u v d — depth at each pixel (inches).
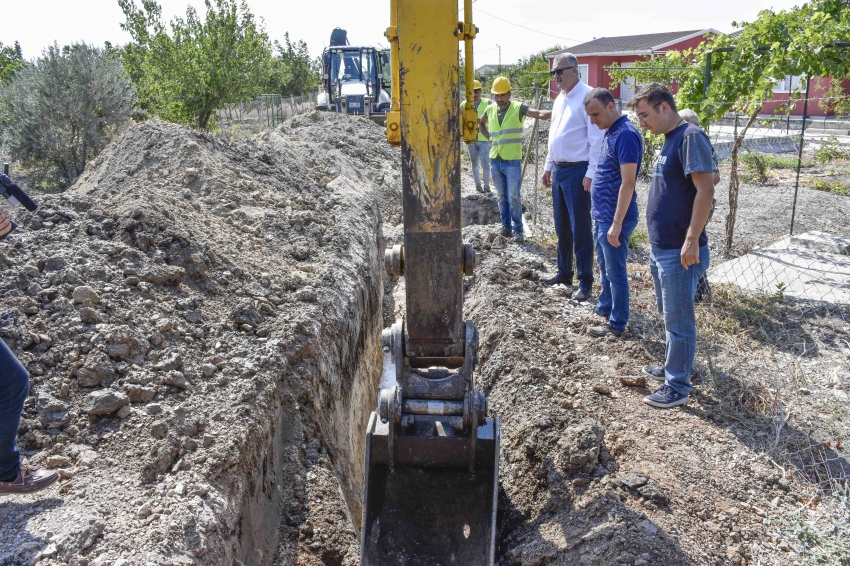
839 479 144.4
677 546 123.1
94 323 157.2
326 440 181.9
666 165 159.3
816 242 305.6
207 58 888.9
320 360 193.5
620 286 212.5
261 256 229.6
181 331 170.2
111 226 192.9
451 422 137.2
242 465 139.0
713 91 313.0
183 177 268.4
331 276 232.4
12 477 115.9
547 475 150.6
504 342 208.5
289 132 530.3
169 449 132.9
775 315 230.2
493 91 323.0
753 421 166.6
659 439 157.8
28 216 185.9
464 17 125.3
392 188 475.8
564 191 246.2
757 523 131.9
